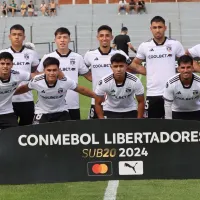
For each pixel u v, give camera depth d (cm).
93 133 572
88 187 662
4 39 4066
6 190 649
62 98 804
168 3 4228
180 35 4028
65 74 877
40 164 580
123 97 802
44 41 4016
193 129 569
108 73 884
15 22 4194
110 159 573
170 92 787
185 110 820
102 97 801
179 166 572
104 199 609
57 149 577
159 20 860
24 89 801
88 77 899
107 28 878
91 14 4216
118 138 570
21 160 581
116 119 570
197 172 572
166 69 870
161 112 885
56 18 4197
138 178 573
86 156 575
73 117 903
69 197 618
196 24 4094
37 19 4200
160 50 868
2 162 583
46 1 4550
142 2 4172
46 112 812
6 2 4575
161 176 572
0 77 764
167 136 570
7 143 581
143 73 902
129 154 571
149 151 571
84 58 902
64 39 866
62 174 578
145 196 618
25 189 654
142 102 805
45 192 640
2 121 802
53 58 768
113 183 679
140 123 568
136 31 4038
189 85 773
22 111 905
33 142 579
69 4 4356
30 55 893
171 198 609
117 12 4231
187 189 647
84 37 4047
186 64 750
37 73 801
